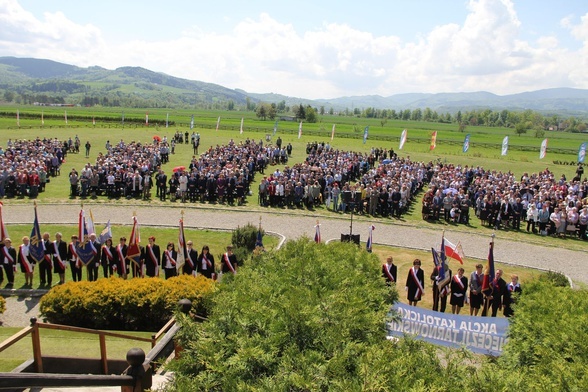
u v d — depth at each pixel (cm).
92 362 923
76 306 1334
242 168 3694
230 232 2573
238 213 3023
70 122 9150
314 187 3247
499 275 1546
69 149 5300
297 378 554
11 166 3381
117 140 6481
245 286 898
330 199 3250
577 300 1114
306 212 3141
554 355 834
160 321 1354
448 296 1817
